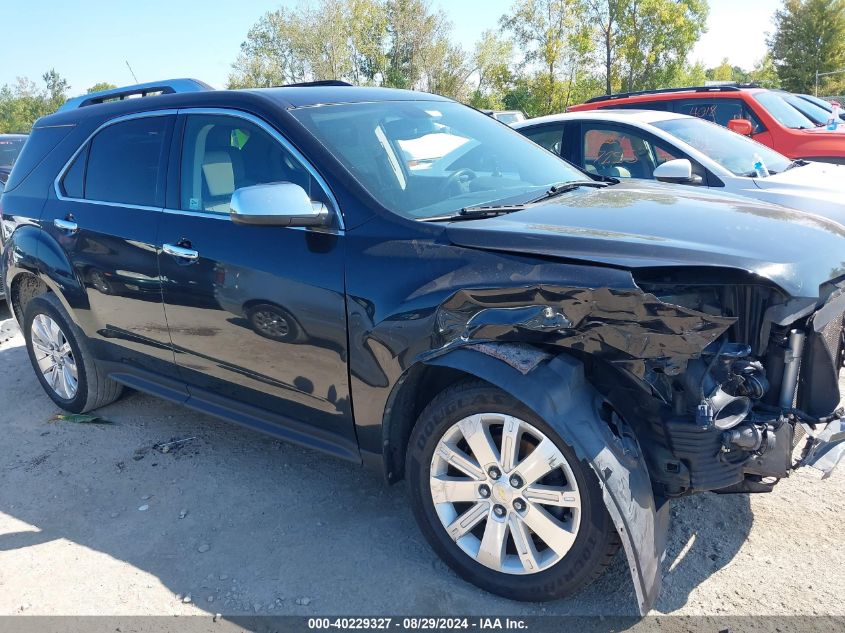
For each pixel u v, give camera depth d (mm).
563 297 2391
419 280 2723
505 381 2488
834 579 2740
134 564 3094
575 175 3889
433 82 51844
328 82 4141
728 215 2908
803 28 52781
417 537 3170
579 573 2539
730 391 2531
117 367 4273
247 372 3414
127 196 3926
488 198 3281
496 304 2527
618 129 6637
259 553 3115
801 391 2721
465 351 2605
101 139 4172
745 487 2682
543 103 42344
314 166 3154
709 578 2791
